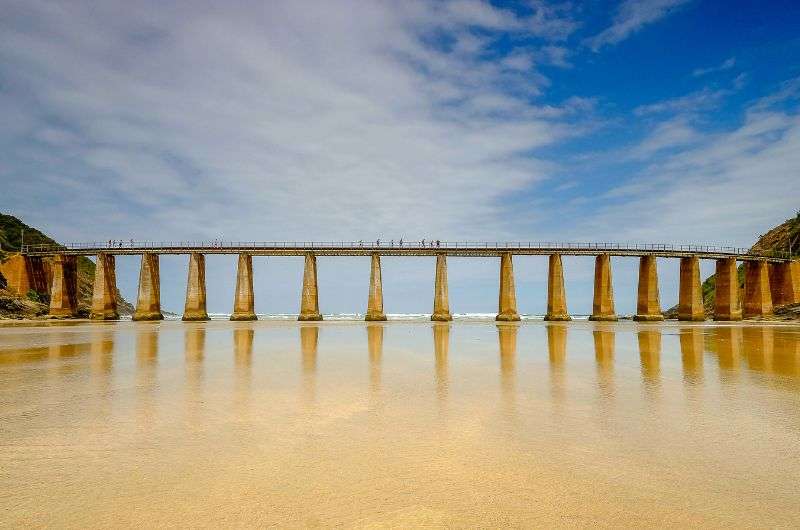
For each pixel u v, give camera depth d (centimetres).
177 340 3438
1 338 3569
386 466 891
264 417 1239
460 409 1331
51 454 954
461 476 842
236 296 6444
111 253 6775
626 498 753
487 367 2136
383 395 1520
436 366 2166
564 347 3009
